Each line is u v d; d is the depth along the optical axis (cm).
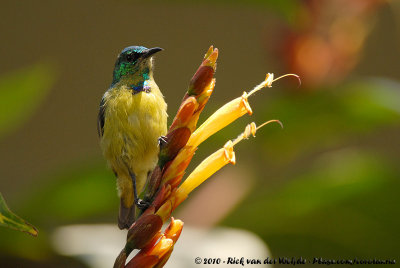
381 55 1725
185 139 420
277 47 872
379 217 812
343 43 857
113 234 756
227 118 425
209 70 417
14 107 714
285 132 862
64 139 1812
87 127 1816
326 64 852
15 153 1769
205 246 699
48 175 763
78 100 1817
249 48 1872
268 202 787
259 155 865
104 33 1845
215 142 870
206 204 795
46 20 1819
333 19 860
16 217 383
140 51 726
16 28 1791
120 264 405
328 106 841
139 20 1852
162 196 415
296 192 777
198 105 420
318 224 820
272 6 870
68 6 1838
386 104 808
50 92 1784
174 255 682
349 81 862
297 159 965
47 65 689
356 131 873
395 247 829
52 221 793
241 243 713
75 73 1812
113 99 713
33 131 1773
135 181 717
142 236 405
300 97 852
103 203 809
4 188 1725
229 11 1872
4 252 727
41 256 729
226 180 826
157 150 709
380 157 781
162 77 1834
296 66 853
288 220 808
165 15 1873
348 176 767
